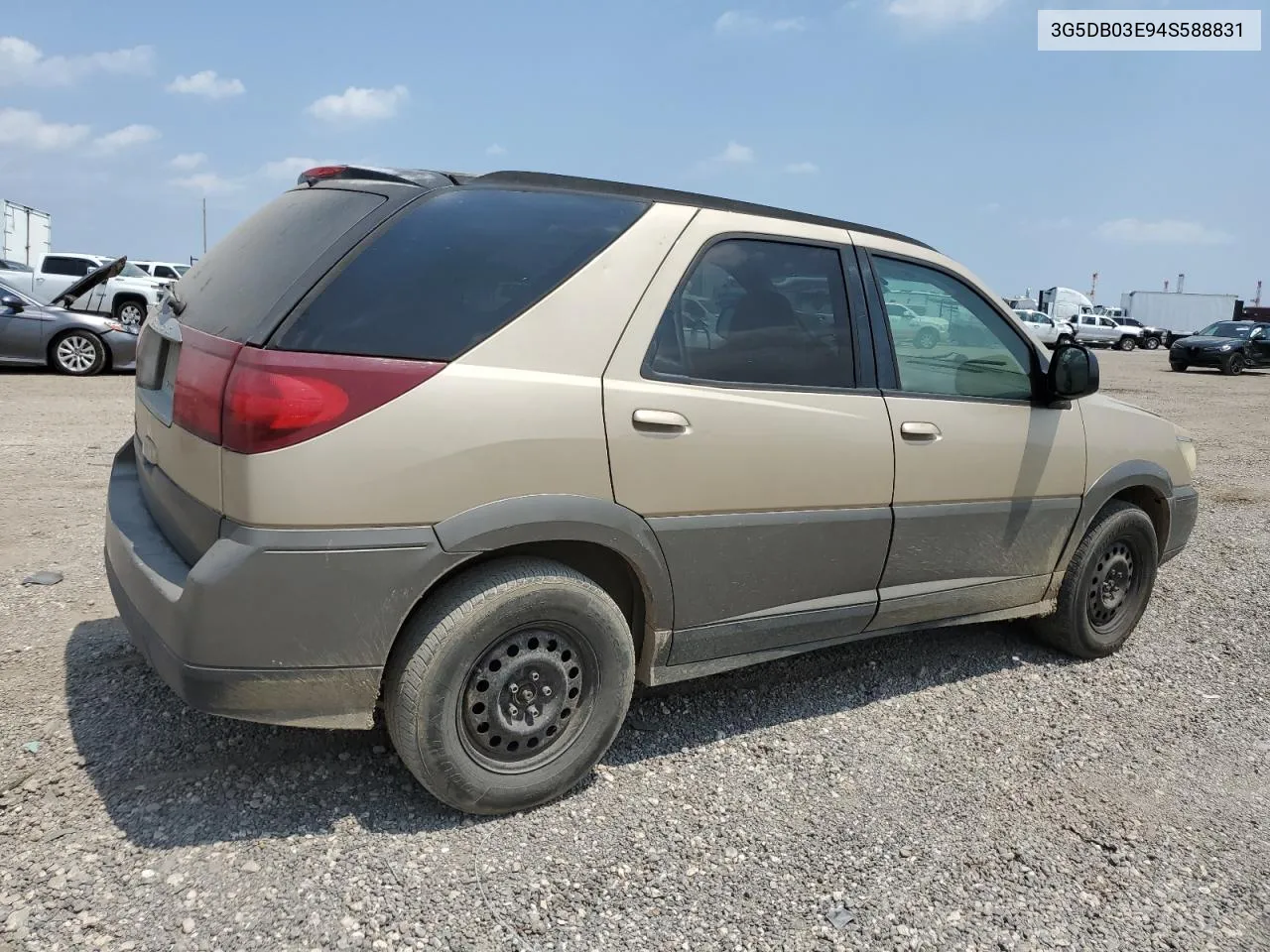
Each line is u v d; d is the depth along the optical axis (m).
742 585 3.21
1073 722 3.83
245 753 3.05
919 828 2.98
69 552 4.95
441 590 2.66
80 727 3.14
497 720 2.75
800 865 2.75
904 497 3.55
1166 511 4.70
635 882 2.62
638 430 2.86
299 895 2.43
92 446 7.84
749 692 3.89
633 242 2.96
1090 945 2.51
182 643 2.45
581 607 2.81
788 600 3.36
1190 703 4.09
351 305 2.52
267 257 2.82
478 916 2.42
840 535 3.40
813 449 3.25
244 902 2.38
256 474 2.39
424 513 2.54
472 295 2.68
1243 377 26.91
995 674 4.27
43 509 5.77
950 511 3.71
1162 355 42.62
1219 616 5.24
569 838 2.79
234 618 2.42
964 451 3.72
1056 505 4.11
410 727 2.62
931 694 4.01
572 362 2.78
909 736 3.61
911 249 3.78
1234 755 3.63
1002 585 4.04
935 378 3.71
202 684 2.45
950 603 3.86
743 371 3.15
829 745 3.49
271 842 2.63
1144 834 3.04
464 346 2.62
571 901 2.51
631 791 3.07
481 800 2.77
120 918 2.29
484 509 2.61
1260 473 9.80
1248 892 2.77
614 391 2.83
